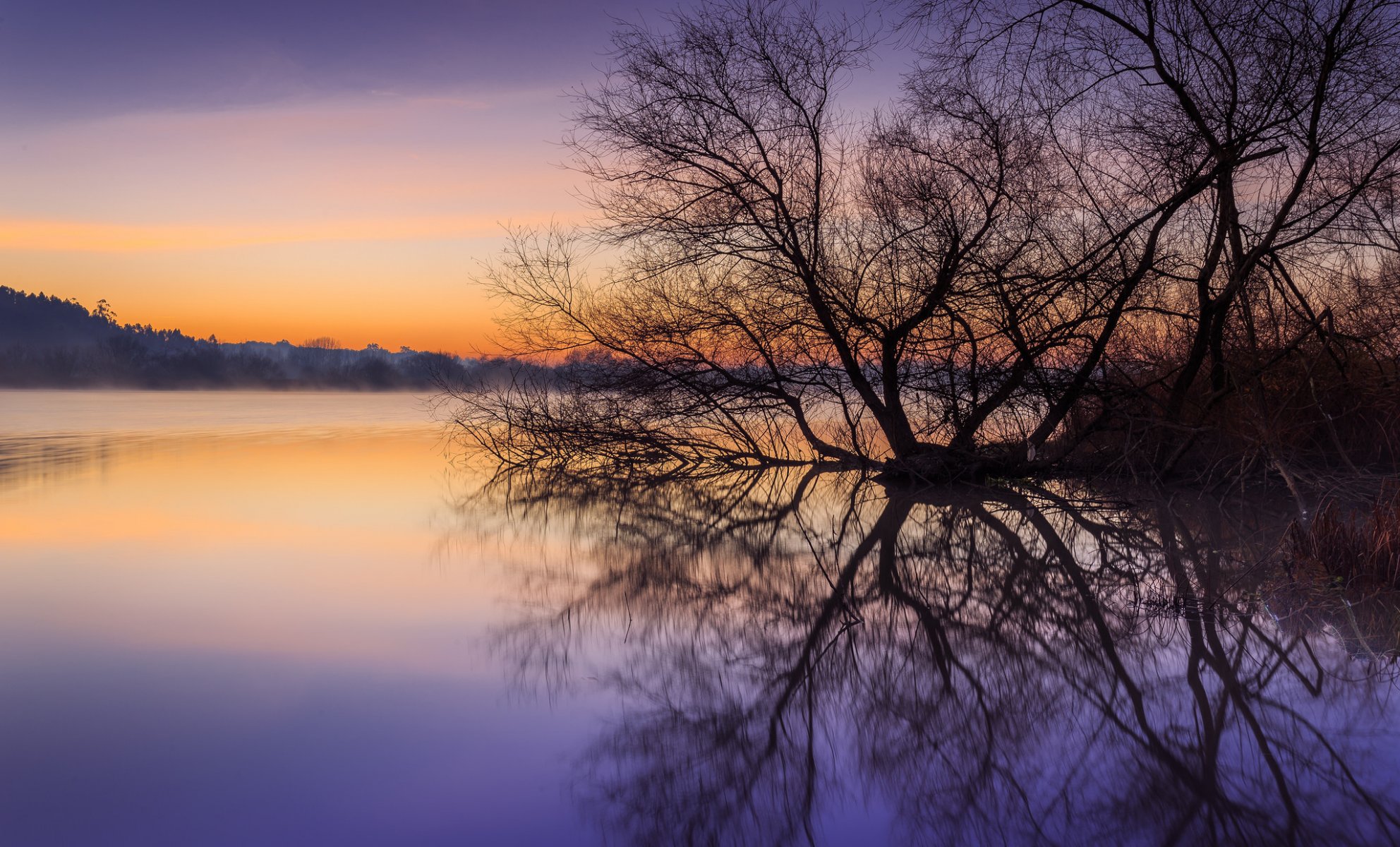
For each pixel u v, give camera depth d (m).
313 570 7.96
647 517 11.25
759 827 3.44
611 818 3.47
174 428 25.61
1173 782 3.79
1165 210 11.91
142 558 8.34
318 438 22.44
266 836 3.31
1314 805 3.56
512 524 10.58
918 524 10.51
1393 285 11.98
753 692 4.96
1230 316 12.58
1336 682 4.96
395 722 4.45
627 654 5.62
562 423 17.64
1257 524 10.02
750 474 16.09
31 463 16.00
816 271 13.99
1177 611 6.48
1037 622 6.29
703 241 14.38
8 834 3.31
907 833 3.39
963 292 12.57
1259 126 11.41
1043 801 3.65
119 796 3.61
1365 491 11.15
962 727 4.44
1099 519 10.66
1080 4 11.98
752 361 16.02
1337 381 12.52
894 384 14.44
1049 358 13.27
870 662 5.46
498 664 5.39
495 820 3.46
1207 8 11.37
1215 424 12.91
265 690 4.89
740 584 7.52
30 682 4.98
